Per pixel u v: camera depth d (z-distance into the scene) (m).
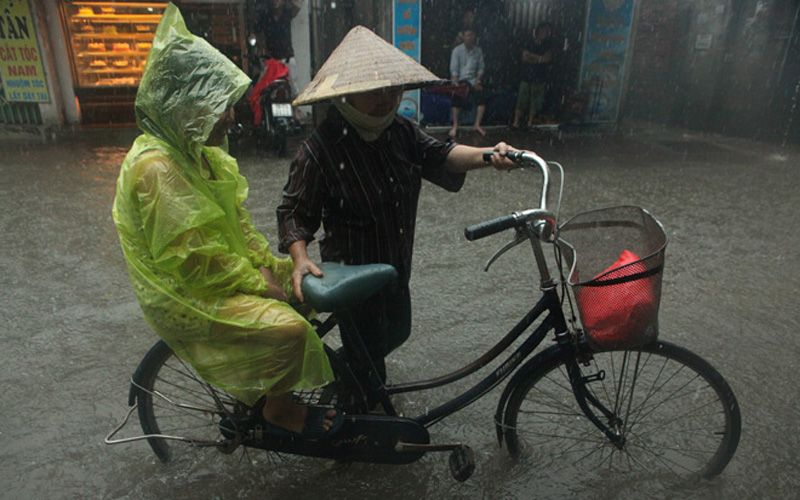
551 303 2.17
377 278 1.93
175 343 1.96
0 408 2.81
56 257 4.58
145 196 1.73
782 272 4.36
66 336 3.43
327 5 9.71
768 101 9.87
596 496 2.30
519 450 2.49
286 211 2.14
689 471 2.43
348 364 2.40
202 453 2.54
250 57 10.48
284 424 2.14
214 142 1.88
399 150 2.22
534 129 11.29
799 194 6.56
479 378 3.07
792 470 2.42
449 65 10.71
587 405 2.32
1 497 2.30
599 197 6.46
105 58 10.73
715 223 5.50
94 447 2.57
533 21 10.91
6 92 10.32
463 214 5.79
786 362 3.19
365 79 1.88
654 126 11.89
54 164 7.76
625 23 11.24
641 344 2.00
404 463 2.29
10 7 9.78
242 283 1.88
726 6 10.27
